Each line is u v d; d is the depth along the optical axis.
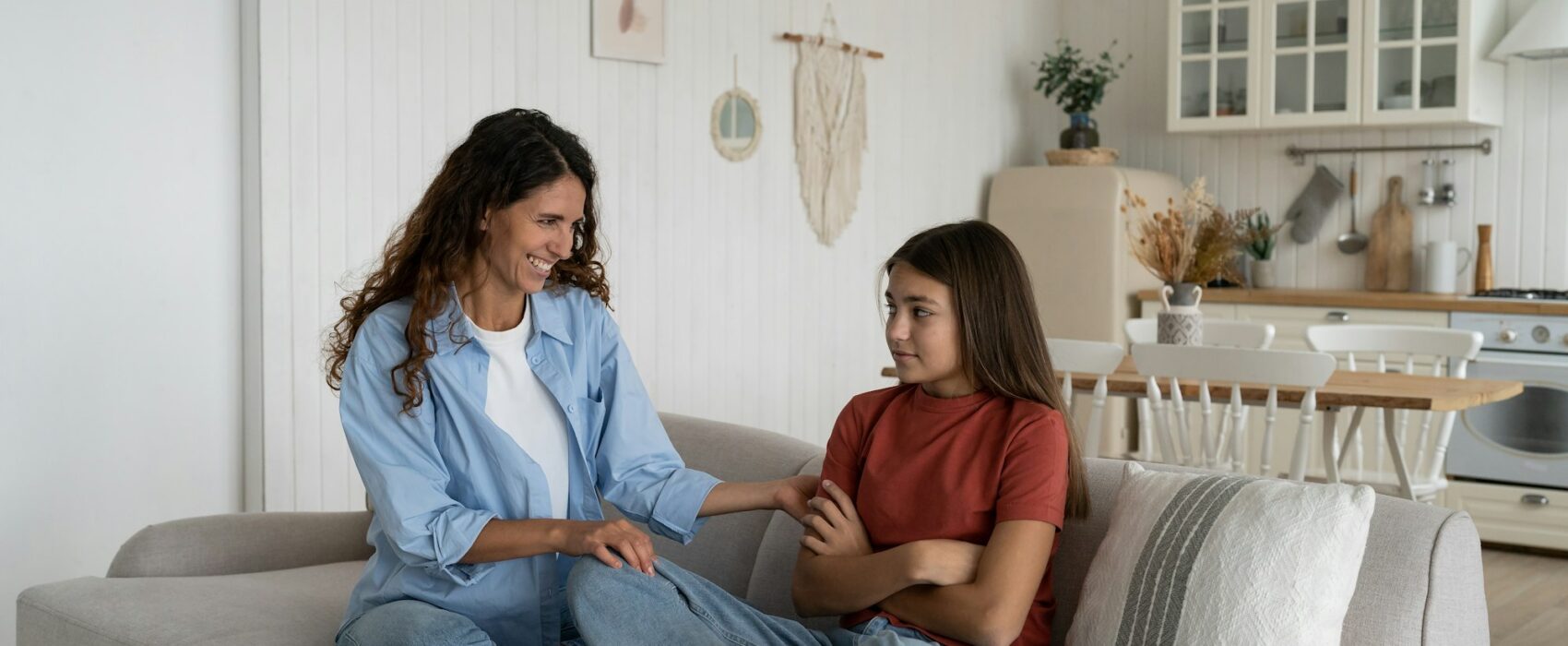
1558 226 5.11
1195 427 5.19
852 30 5.07
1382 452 3.79
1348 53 5.12
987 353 1.80
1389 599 1.60
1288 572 1.53
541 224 1.80
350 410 1.82
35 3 3.04
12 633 3.09
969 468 1.76
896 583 1.69
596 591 1.67
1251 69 5.35
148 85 3.23
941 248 1.82
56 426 3.13
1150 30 6.01
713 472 2.30
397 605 1.78
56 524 3.14
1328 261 5.62
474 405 1.83
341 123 3.51
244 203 3.41
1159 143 6.02
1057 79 5.99
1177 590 1.59
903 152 5.35
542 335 1.92
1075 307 5.43
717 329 4.60
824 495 1.89
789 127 4.84
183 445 3.35
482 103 3.82
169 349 3.31
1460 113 4.89
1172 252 3.79
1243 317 5.21
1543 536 4.52
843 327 5.14
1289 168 5.70
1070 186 5.46
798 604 1.83
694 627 1.67
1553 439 4.49
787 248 4.86
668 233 4.39
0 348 3.03
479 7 3.80
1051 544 1.70
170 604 2.13
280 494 3.46
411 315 1.81
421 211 1.85
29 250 3.06
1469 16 4.86
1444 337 3.92
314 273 3.48
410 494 1.76
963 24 5.64
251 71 3.37
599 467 2.01
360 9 3.53
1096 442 3.52
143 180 3.24
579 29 4.07
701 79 4.48
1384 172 5.48
